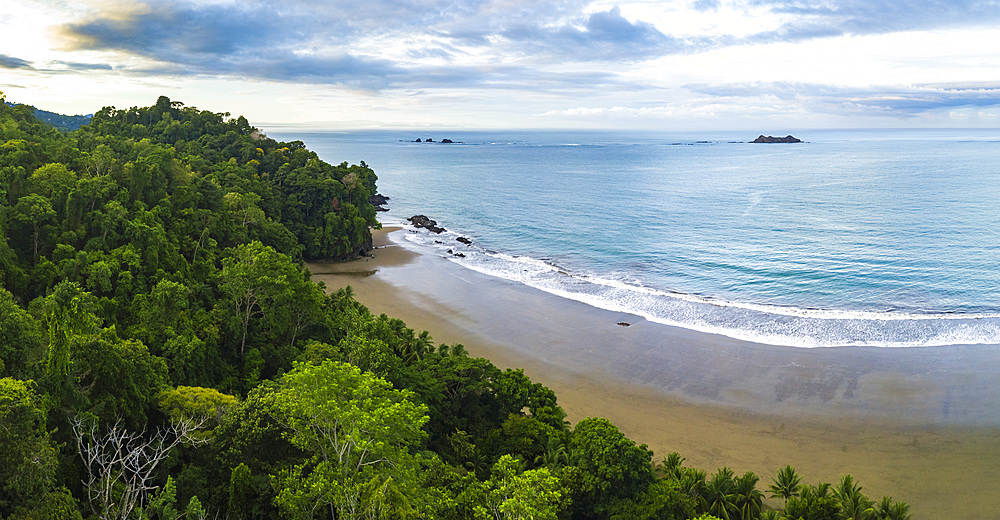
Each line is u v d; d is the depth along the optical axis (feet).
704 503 138.62
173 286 194.70
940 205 542.16
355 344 178.09
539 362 240.94
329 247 409.28
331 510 106.52
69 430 119.34
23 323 140.87
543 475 110.22
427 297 325.42
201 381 175.32
